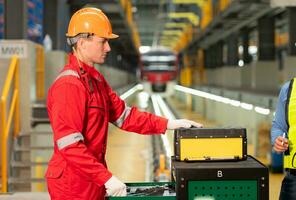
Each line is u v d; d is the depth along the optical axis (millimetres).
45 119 11531
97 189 3668
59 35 16969
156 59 45688
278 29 45625
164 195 3580
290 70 18703
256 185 3451
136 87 45875
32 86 11734
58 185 3625
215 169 3432
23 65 11375
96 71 3787
